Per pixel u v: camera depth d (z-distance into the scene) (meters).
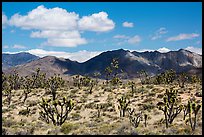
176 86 86.12
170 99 38.19
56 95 80.81
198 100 56.84
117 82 96.38
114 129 28.59
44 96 81.00
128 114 48.53
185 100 60.22
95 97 74.38
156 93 71.44
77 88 94.38
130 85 93.62
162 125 34.78
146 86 86.50
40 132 28.56
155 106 54.16
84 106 61.22
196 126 31.42
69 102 38.31
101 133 26.19
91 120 46.53
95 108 58.97
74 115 49.75
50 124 38.59
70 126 29.56
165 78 98.12
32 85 102.44
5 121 36.38
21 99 79.56
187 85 89.25
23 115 52.66
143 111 51.16
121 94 75.38
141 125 36.72
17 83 104.56
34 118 48.56
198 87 76.25
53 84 74.69
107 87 89.38
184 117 39.09
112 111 55.50
